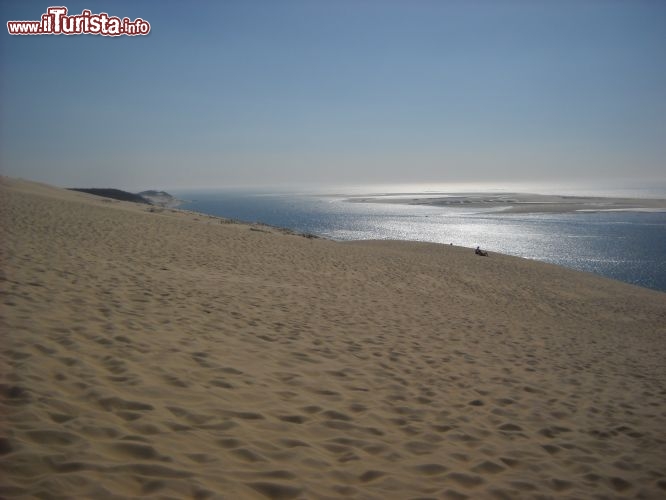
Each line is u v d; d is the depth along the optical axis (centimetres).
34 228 1388
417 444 433
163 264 1178
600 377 778
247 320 769
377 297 1244
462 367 715
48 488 269
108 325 598
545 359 852
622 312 1700
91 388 411
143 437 349
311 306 979
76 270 905
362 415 477
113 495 275
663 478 432
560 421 551
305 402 482
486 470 404
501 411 557
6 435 314
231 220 3662
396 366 664
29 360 441
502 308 1460
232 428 395
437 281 1744
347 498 325
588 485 404
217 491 300
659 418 601
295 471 346
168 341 583
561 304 1705
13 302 616
